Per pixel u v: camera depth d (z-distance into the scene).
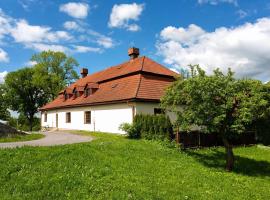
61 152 12.95
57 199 8.69
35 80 53.78
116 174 11.01
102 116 26.52
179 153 16.25
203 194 10.06
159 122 18.80
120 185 9.87
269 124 14.49
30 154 12.44
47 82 54.31
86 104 28.45
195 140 18.94
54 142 18.59
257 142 22.45
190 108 14.48
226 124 14.28
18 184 9.64
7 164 11.16
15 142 18.69
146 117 19.92
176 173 12.22
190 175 12.22
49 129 38.38
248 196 10.56
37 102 60.19
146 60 27.67
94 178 10.36
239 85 14.02
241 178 13.03
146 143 17.47
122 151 14.55
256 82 13.89
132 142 17.33
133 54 31.16
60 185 9.58
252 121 14.23
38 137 22.66
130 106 22.70
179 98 14.78
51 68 56.31
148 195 9.23
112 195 9.02
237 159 17.06
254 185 12.20
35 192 9.11
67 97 36.03
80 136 23.50
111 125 25.03
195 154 16.88
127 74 26.28
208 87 13.62
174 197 9.37
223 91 13.72
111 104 25.17
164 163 13.51
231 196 10.27
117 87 26.19
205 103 13.74
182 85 14.93
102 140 18.03
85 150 13.69
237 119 13.69
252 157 18.00
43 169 10.86
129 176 10.95
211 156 16.83
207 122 13.92
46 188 9.38
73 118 32.50
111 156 13.33
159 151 15.78
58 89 54.41
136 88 23.00
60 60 56.59
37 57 55.59
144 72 25.09
